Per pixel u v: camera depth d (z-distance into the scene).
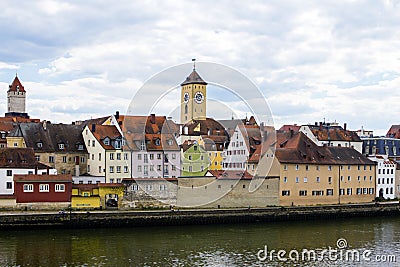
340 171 117.50
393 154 158.25
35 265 62.88
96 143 110.56
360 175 121.19
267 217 98.44
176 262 65.19
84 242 75.38
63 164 112.62
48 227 83.50
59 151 112.06
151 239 78.75
